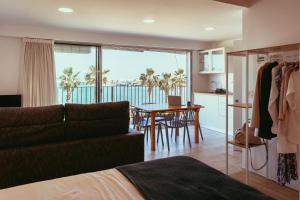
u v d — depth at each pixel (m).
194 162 1.84
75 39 4.91
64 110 2.49
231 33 5.17
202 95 6.20
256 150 3.12
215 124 5.82
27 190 1.36
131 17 3.82
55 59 5.01
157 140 4.71
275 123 2.40
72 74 5.26
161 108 4.43
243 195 1.30
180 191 1.34
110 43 5.27
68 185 1.42
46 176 2.32
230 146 4.44
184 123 4.59
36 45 4.58
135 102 6.22
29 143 2.30
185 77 6.68
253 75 3.13
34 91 4.59
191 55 6.54
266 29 2.88
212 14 3.62
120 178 1.54
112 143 2.65
